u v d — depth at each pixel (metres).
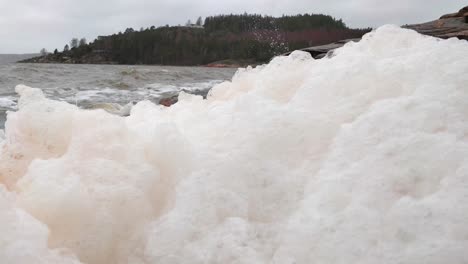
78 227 1.72
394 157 1.69
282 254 1.61
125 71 29.97
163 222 1.76
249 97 2.28
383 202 1.58
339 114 2.08
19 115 2.23
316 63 2.56
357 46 2.71
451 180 1.51
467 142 1.64
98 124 2.11
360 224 1.53
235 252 1.62
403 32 2.66
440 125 1.75
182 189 1.82
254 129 2.08
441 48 2.12
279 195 1.86
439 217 1.41
